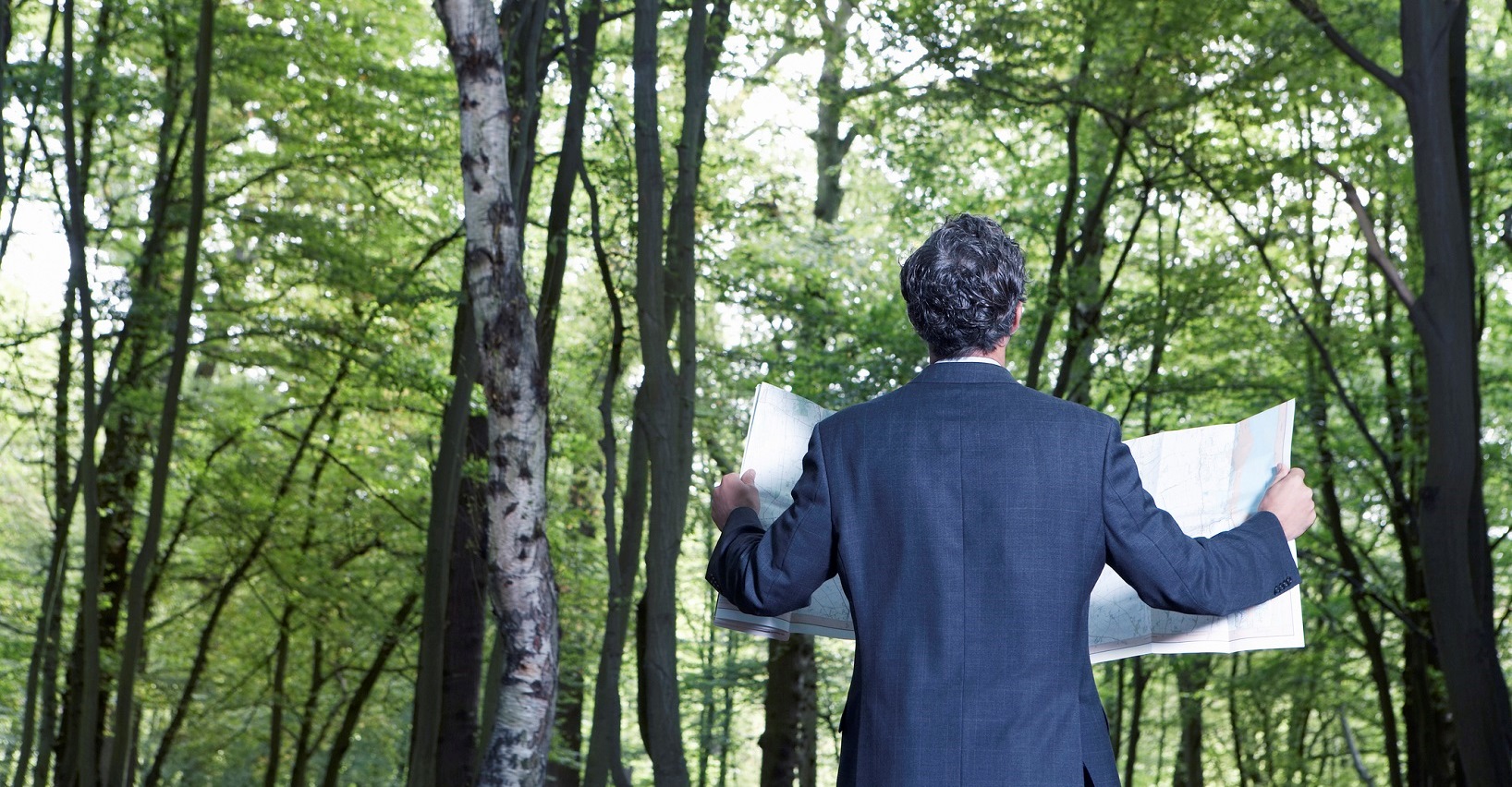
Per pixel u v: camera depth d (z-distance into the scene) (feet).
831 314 48.03
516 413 15.85
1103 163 46.93
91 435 33.96
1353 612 53.31
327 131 39.19
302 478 48.67
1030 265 50.55
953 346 6.75
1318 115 42.75
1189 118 41.09
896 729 6.12
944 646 6.14
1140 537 6.22
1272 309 45.14
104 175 41.65
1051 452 6.30
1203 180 40.55
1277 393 44.75
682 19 41.81
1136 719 59.57
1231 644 7.06
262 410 45.60
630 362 46.37
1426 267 26.21
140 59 40.11
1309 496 6.91
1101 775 6.10
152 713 65.46
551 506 46.93
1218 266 43.37
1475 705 25.12
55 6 34.73
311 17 38.11
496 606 16.05
